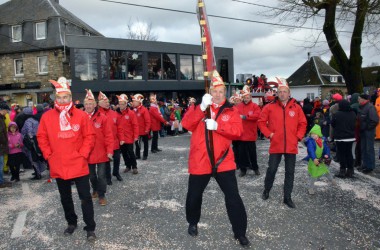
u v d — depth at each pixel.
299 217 4.97
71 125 4.31
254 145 7.74
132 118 8.29
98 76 22.33
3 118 7.71
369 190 6.21
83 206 4.37
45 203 6.16
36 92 24.80
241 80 26.77
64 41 24.27
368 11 12.30
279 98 5.58
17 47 25.50
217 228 4.67
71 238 4.50
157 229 4.71
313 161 5.95
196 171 4.09
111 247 4.18
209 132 4.04
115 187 7.14
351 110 7.12
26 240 4.48
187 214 4.34
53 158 4.34
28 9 26.22
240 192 6.37
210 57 4.24
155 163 9.84
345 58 14.48
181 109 20.19
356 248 3.92
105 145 5.85
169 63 25.94
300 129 5.52
